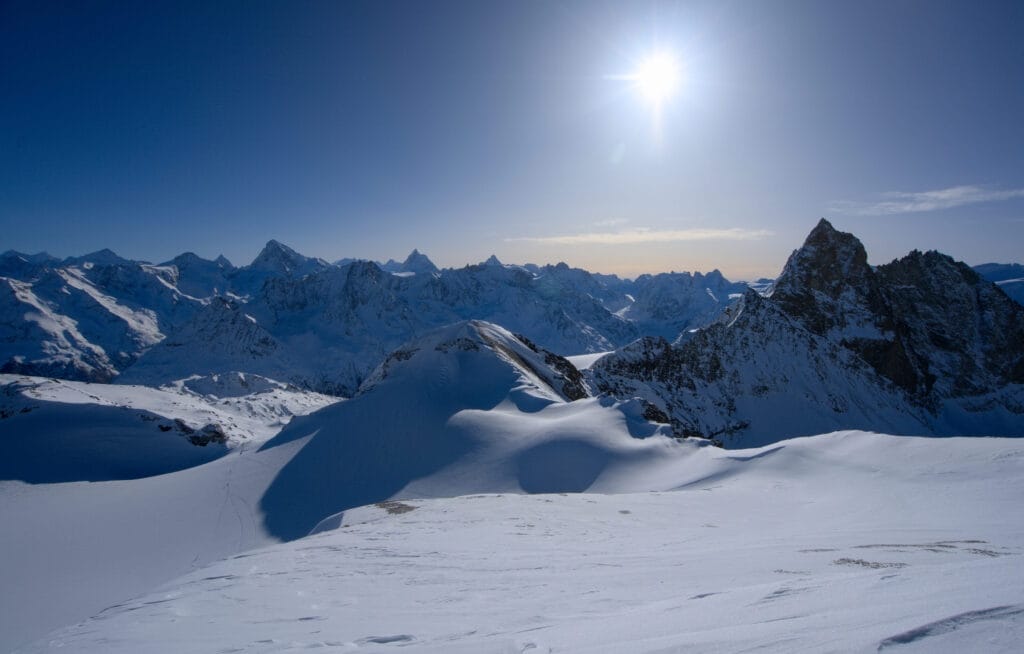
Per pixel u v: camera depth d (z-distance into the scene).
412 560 15.79
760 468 41.53
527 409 76.00
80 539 51.22
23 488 72.88
